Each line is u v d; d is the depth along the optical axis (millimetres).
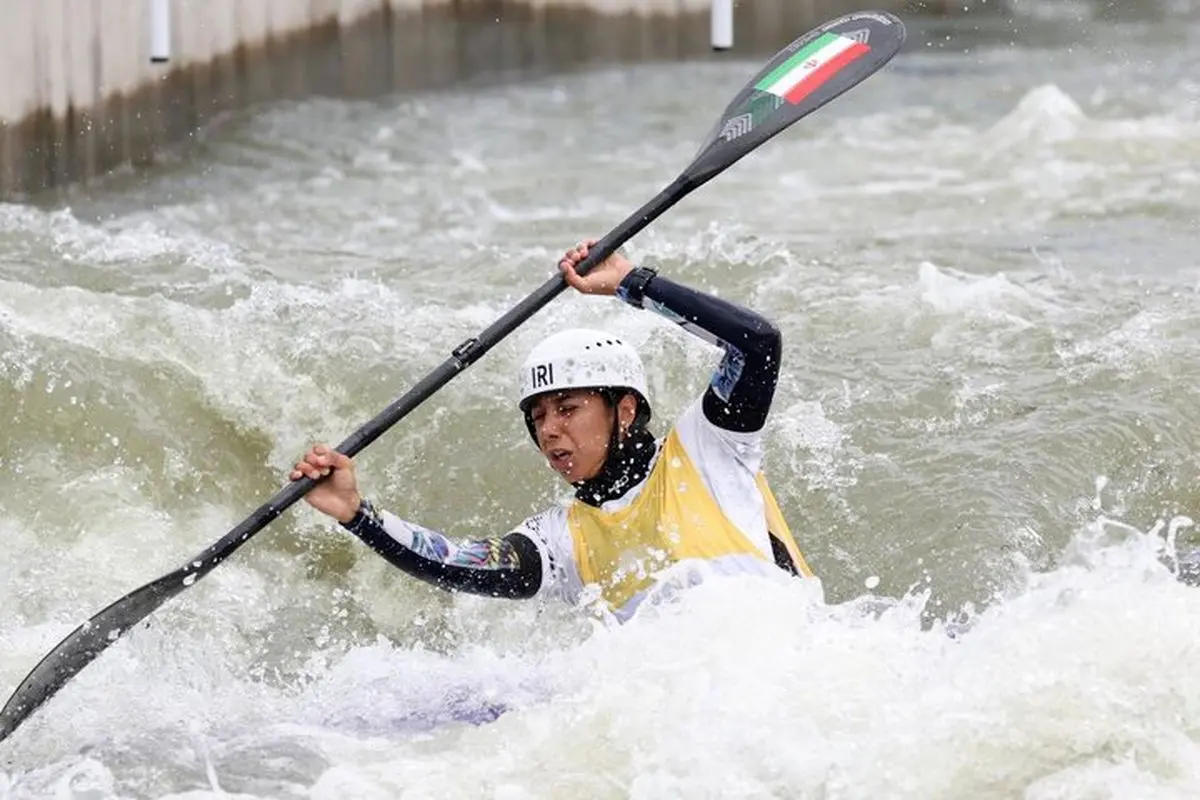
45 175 25938
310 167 30484
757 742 10508
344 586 15508
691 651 11406
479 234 26016
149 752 11281
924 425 16969
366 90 36562
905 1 47438
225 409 17000
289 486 12031
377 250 24609
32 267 20250
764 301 20109
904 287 20578
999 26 44844
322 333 18078
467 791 10508
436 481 16562
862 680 11000
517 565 12312
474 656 12961
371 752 11242
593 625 12070
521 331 18266
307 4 35031
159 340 17609
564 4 40438
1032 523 15531
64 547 15391
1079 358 18312
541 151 32375
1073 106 32406
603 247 12602
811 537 15734
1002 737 10359
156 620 14172
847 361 18312
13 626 14164
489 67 39250
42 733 11758
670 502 12086
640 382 12359
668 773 10406
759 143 13219
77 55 27109
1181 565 13398
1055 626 11219
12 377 16609
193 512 16141
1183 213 26062
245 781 10812
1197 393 17375
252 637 14328
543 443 12305
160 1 24984
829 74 13789
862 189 28375
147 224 24750
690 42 42094
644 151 32344
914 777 10195
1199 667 10695
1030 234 24922
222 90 32438
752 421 12039
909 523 15648
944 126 33406
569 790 10461
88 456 16297
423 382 12336
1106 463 16406
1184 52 41031
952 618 14570
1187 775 10094
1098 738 10312
